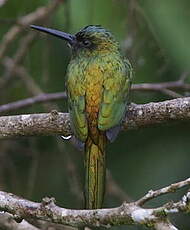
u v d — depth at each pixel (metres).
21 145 12.08
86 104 8.59
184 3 11.45
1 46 12.20
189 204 6.45
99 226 6.86
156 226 6.51
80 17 11.53
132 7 11.14
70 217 7.04
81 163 12.44
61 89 12.50
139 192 12.13
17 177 11.91
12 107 11.70
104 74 8.84
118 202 11.55
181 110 8.37
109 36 9.64
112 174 12.34
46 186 12.15
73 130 8.44
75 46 9.69
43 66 11.79
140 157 12.35
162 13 11.50
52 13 11.99
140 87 11.73
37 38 12.12
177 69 11.99
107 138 8.33
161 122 8.55
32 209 7.28
